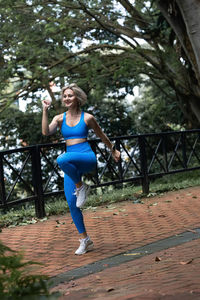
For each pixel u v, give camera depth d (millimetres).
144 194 9789
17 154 15719
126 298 2783
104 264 4688
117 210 8172
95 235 6277
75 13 14836
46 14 14812
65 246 5762
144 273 3852
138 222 6957
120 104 18906
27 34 14453
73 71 16375
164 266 4031
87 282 3898
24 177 15453
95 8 14703
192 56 13398
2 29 14211
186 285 3008
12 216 8391
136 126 18703
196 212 7500
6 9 14273
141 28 15375
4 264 2014
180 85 15422
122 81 17719
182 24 13070
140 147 9969
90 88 16406
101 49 15648
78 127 5250
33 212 8633
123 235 6141
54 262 4973
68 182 5367
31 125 17672
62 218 7887
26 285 1948
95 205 9000
